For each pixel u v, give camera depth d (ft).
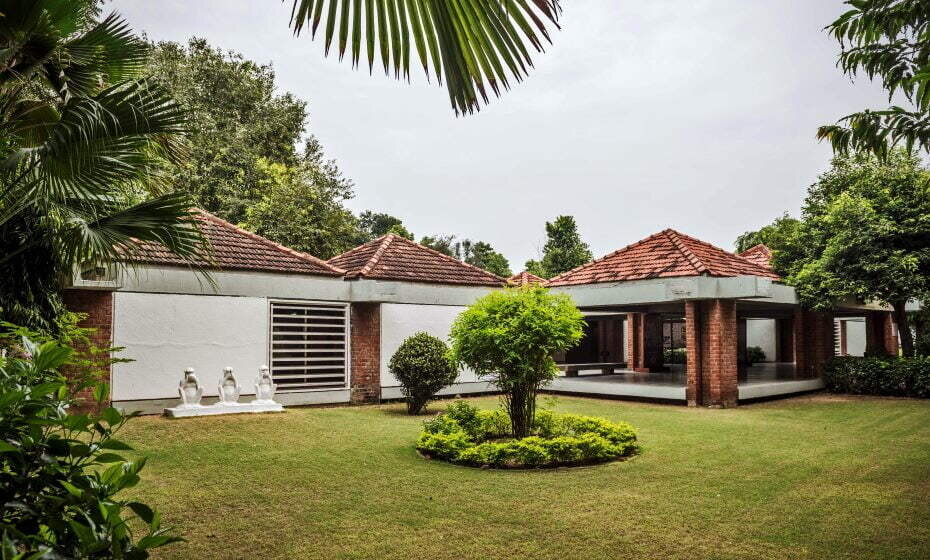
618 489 23.15
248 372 43.70
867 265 52.70
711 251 58.85
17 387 7.27
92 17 35.73
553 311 30.32
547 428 31.81
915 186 52.95
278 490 22.71
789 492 22.79
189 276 40.83
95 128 16.63
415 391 43.57
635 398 54.80
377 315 50.88
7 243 24.66
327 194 90.58
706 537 17.99
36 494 6.81
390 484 23.70
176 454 28.07
